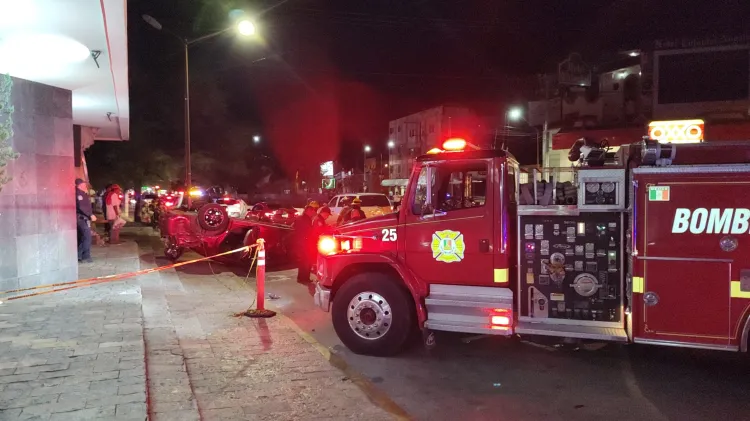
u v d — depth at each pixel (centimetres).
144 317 767
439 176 666
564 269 599
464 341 705
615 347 693
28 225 890
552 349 684
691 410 496
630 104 2508
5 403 444
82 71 881
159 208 2231
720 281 534
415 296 632
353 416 471
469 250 625
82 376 506
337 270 674
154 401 473
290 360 619
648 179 552
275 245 1375
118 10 643
